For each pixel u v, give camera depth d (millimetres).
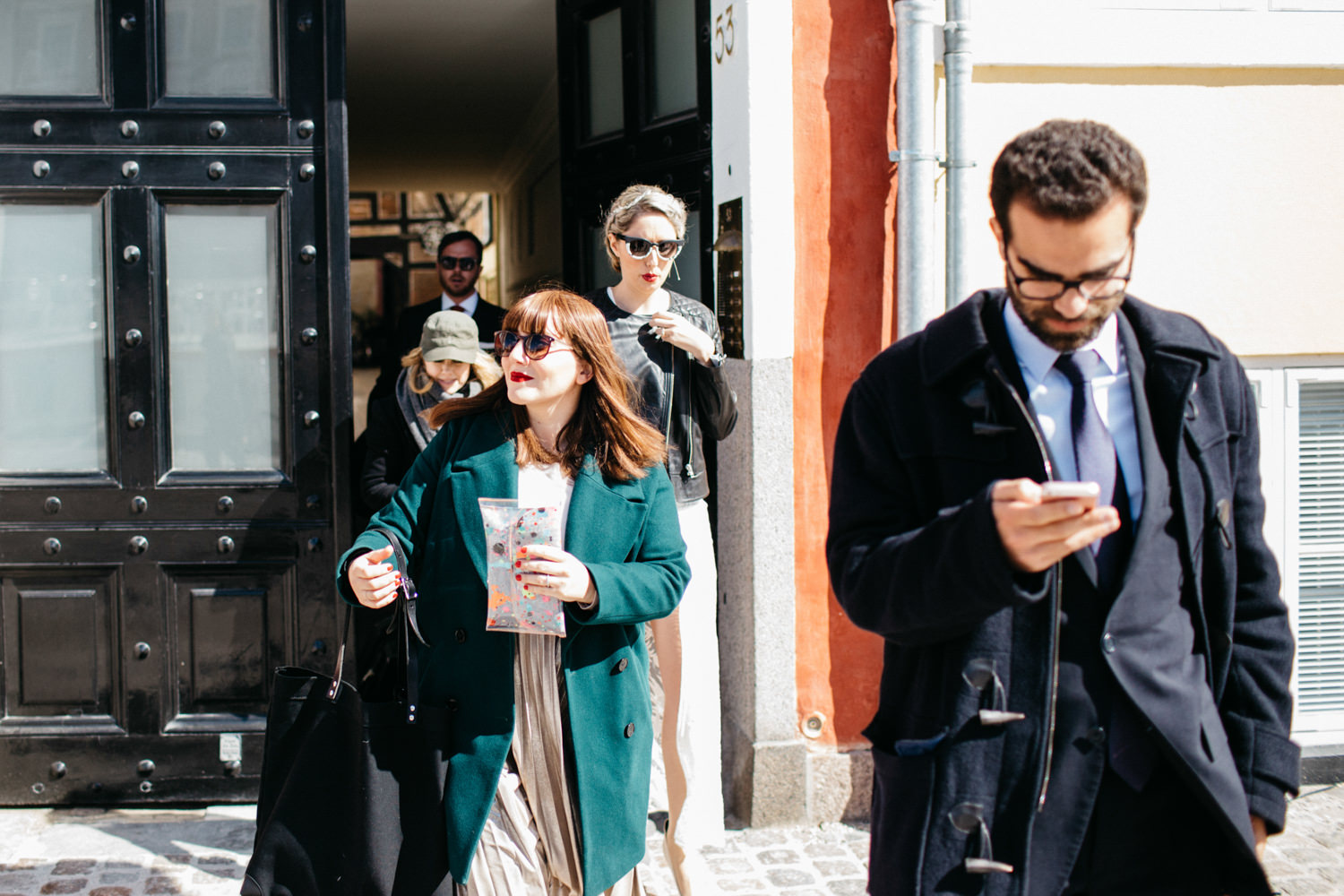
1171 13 3975
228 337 4090
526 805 2379
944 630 1616
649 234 3389
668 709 3299
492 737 2320
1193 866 1673
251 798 4094
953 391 1663
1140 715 1607
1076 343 1561
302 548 4070
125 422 4023
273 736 2303
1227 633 1715
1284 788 1701
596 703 2396
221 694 4086
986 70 3941
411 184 13383
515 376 2430
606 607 2293
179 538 4047
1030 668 1598
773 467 3863
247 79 4047
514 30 6598
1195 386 1682
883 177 3881
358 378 15797
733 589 4090
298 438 4066
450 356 3711
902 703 1729
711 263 4219
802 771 3936
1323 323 4133
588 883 2328
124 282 4012
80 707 4066
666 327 3303
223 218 4066
